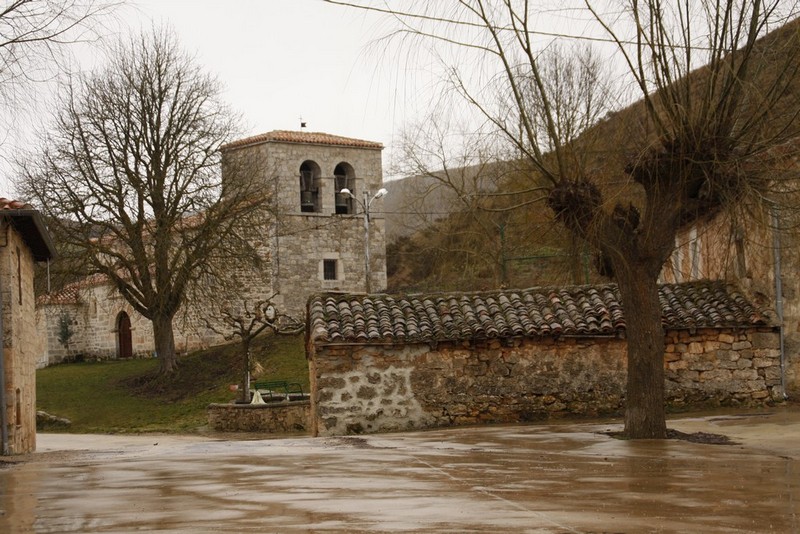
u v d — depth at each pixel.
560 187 14.66
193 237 40.69
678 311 20.73
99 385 43.41
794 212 13.92
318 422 19.58
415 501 8.58
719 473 10.72
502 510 8.03
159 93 39.69
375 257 55.50
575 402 20.19
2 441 17.97
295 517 7.72
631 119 15.44
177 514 7.98
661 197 14.62
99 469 12.70
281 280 53.12
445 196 25.62
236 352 45.03
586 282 23.72
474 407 19.98
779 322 20.45
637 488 9.45
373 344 19.70
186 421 34.81
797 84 13.76
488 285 27.06
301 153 54.44
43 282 38.19
